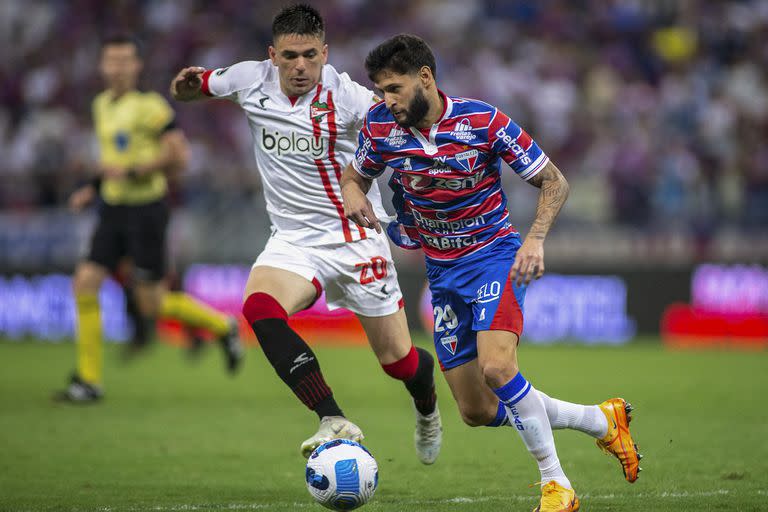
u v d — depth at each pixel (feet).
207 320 116.98
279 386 124.88
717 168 208.64
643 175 194.49
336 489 51.57
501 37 247.09
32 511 56.08
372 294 65.77
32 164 219.82
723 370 140.56
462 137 55.52
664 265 179.52
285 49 62.85
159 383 127.44
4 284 187.52
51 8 260.21
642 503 57.36
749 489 61.77
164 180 110.52
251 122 66.28
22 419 93.97
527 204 189.37
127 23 252.83
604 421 57.93
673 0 254.88
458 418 97.81
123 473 68.28
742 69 242.78
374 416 98.89
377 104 58.23
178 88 67.10
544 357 157.89
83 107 233.76
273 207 66.80
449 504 57.52
